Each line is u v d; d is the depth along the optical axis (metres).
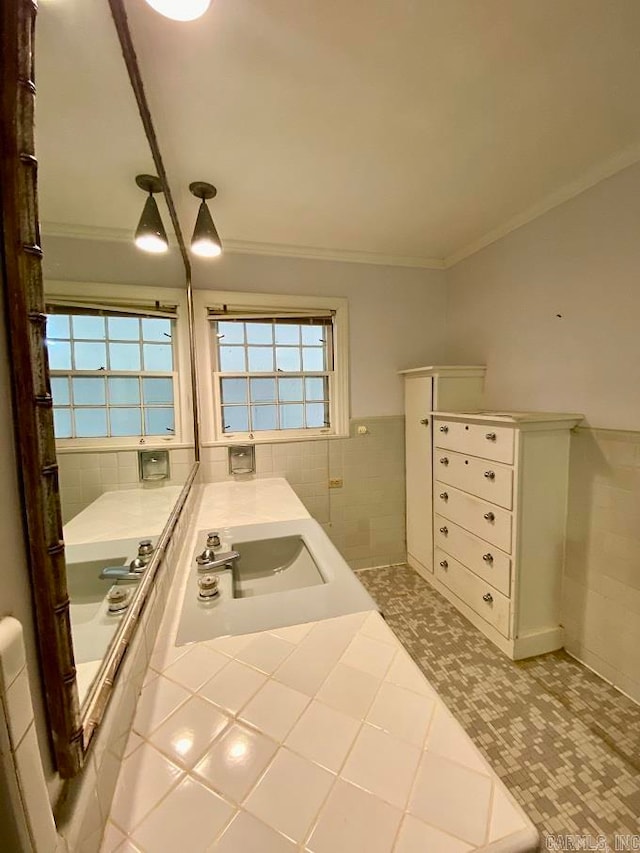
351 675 0.71
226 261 2.44
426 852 0.42
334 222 2.21
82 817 0.40
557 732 1.49
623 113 1.37
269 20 0.98
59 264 0.62
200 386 2.42
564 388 1.97
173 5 0.79
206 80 1.16
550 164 1.68
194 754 0.55
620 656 1.69
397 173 1.72
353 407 2.80
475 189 1.88
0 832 0.29
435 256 2.82
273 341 2.64
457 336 2.82
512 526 1.85
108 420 1.02
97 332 1.03
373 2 0.95
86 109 0.85
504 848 0.42
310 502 2.74
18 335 0.36
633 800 1.24
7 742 0.29
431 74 1.17
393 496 2.94
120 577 0.80
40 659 0.37
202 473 2.44
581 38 1.07
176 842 0.44
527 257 2.16
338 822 0.45
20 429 0.36
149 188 1.38
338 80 1.18
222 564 1.17
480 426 2.04
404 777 0.51
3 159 0.35
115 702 0.54
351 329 2.75
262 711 0.62
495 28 1.03
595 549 1.79
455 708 1.61
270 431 2.67
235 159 1.58
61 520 0.40
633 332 1.63
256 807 0.47
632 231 1.61
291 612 0.92
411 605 2.40
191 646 0.79
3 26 0.35
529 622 1.91
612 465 1.71
